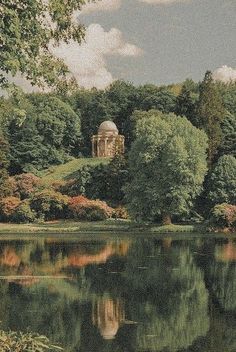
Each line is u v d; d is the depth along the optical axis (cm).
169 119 7512
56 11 1464
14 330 2000
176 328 2048
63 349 1775
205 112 8919
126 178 8769
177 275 3238
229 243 5219
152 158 7094
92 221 7956
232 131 9512
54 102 12412
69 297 2588
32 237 6141
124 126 13050
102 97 14088
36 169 11519
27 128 11550
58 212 8194
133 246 4938
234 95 12269
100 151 12062
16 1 1406
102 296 2625
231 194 7500
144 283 2975
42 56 1533
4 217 8219
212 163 8819
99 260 3928
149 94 13975
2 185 8850
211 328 2062
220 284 2950
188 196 7006
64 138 12681
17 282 2989
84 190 8888
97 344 1839
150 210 7144
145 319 2184
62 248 4788
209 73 9194
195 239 5709
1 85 1399
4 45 1355
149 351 1775
